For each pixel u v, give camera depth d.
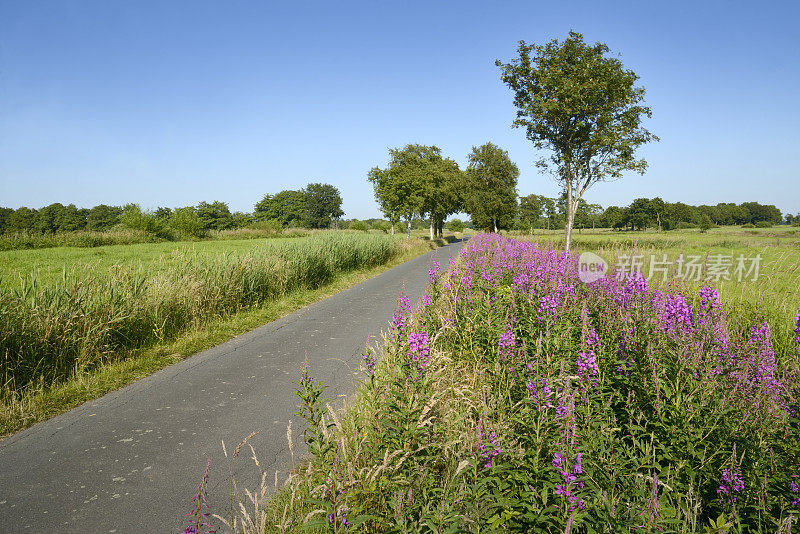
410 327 4.80
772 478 2.91
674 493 2.99
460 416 3.58
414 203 38.12
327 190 136.12
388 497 2.77
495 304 5.98
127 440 4.71
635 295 5.69
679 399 3.36
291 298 12.97
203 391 6.12
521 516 2.62
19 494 3.75
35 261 19.50
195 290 9.66
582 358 3.73
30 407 5.44
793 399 3.68
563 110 24.73
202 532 3.18
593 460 2.88
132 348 7.76
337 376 6.50
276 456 4.31
